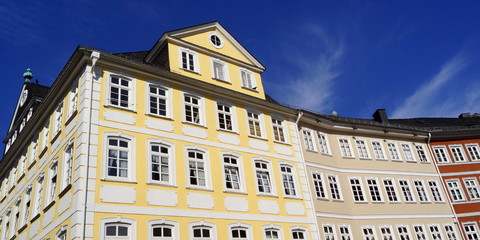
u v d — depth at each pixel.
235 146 21.16
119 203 15.72
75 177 15.65
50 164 19.00
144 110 18.48
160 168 17.69
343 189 26.45
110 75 18.23
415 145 32.38
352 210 25.92
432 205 29.44
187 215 17.34
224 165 20.16
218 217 18.38
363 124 29.78
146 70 19.28
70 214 15.17
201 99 21.09
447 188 31.09
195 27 23.33
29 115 25.75
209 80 22.34
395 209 27.59
